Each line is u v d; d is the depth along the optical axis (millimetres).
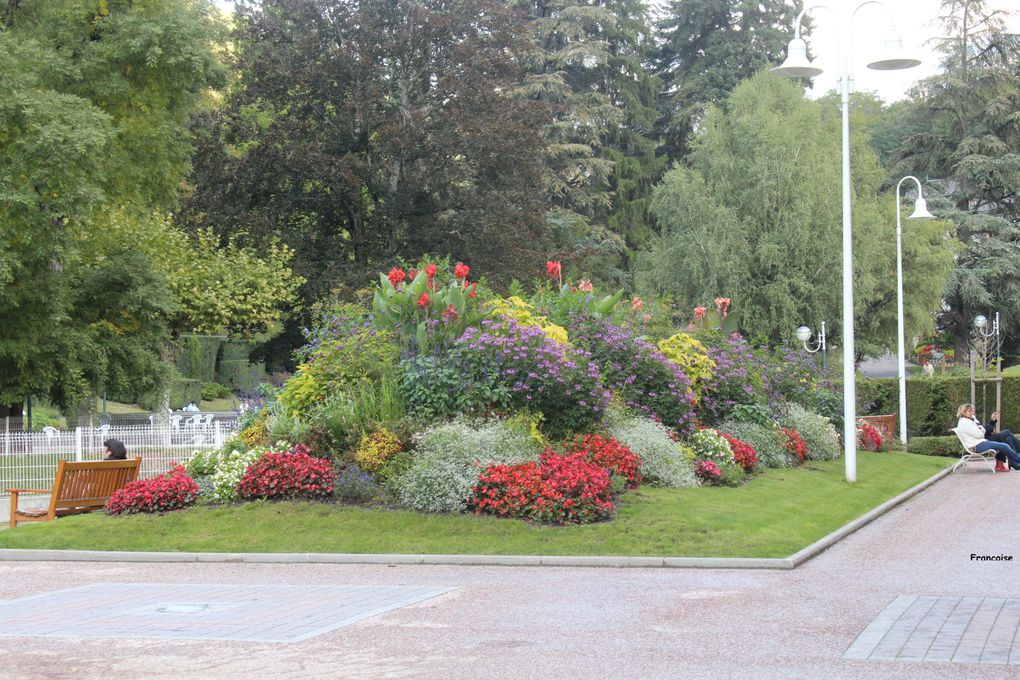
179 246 37250
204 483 15484
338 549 13078
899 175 61344
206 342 49531
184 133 31734
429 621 8797
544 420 16469
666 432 17641
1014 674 6738
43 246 24656
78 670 7371
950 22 61094
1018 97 58969
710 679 6770
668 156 66625
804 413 23109
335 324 18656
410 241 43031
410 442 15367
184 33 29547
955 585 10195
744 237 46531
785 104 50281
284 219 43906
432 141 41750
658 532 13141
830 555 12453
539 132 44969
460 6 43938
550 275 19797
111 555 13250
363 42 43062
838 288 46250
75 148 24078
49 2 29094
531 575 11453
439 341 17047
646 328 21391
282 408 17344
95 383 28875
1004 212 60688
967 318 60500
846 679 6703
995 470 23500
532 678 6879
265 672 7156
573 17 59688
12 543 13953
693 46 68125
